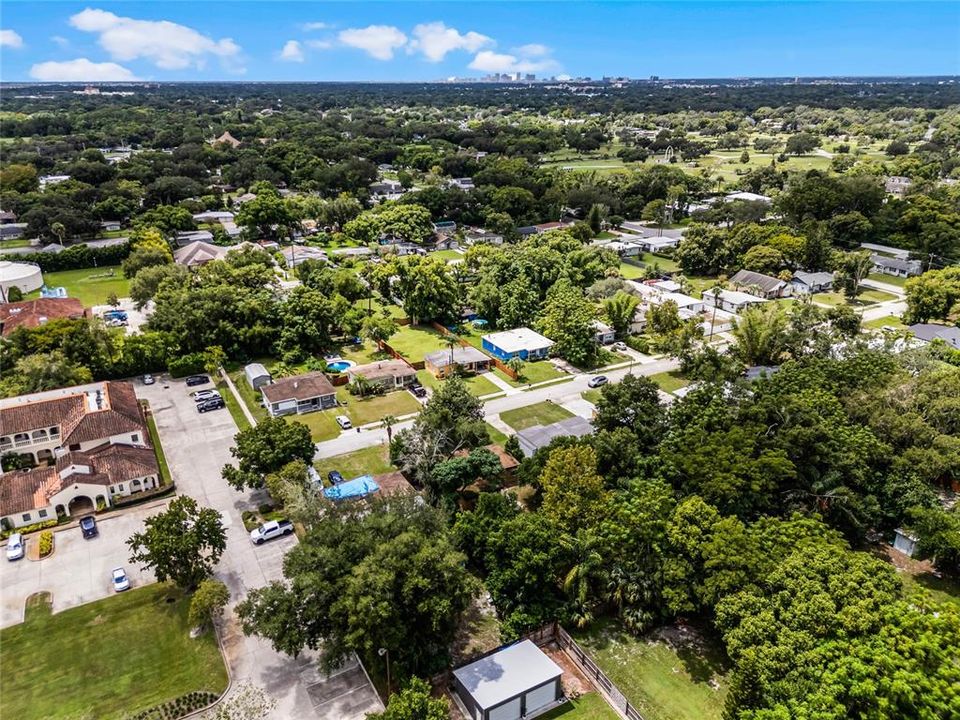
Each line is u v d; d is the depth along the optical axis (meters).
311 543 45.72
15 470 67.88
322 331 102.44
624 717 43.12
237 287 105.94
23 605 50.97
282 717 42.09
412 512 50.16
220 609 50.78
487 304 114.19
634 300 109.62
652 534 48.84
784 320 98.56
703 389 70.44
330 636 44.34
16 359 85.19
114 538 58.97
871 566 43.56
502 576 48.50
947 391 66.56
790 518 53.03
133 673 45.22
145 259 129.00
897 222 161.25
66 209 161.75
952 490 63.66
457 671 44.03
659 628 50.47
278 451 63.03
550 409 85.19
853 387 72.19
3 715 41.75
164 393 88.12
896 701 34.25
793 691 37.12
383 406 86.12
